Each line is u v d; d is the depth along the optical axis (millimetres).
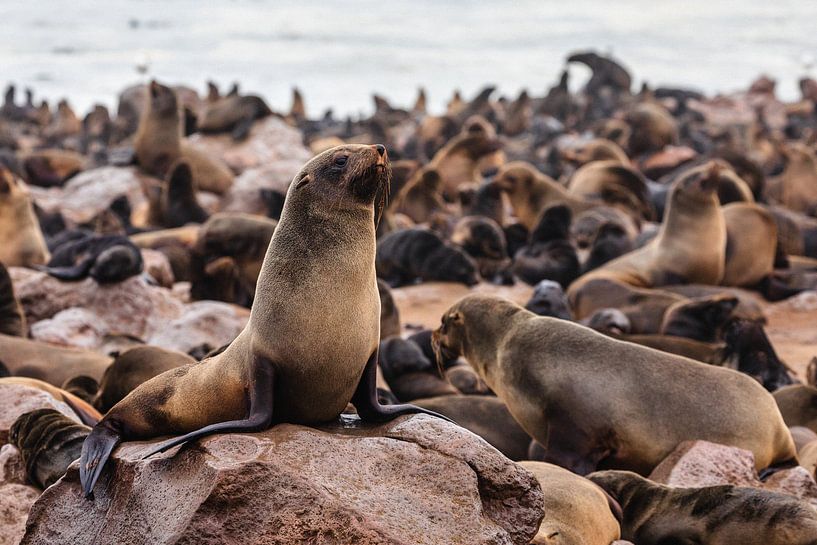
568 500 11086
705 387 13750
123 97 79000
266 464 8695
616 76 104125
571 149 51844
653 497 11688
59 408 13125
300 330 9070
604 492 11695
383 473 9125
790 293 29406
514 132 81000
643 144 58531
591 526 11008
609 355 13859
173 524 8578
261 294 9258
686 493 11477
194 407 9656
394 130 81125
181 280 31406
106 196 39906
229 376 9484
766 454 13773
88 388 16812
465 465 9266
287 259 9250
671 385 13695
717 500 11164
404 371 20047
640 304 23984
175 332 21562
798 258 33281
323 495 8641
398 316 23500
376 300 9547
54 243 30578
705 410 13594
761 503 10820
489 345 14703
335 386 9320
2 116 92688
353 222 9297
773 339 25344
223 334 21828
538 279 30094
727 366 19141
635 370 13758
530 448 15023
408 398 19531
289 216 9414
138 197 40375
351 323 9195
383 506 8812
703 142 68438
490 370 14703
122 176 40688
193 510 8523
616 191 39094
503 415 15914
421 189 42219
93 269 23578
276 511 8578
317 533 8570
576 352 13930
